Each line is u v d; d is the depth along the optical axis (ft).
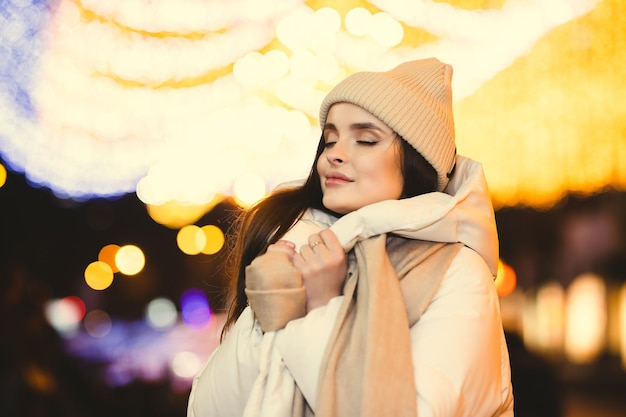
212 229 58.03
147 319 62.13
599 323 50.31
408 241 6.75
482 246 6.73
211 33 26.96
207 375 6.65
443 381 5.76
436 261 6.48
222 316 9.99
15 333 12.68
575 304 54.85
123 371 24.14
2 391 12.51
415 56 22.99
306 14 23.12
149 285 65.21
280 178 32.99
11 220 54.08
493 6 21.57
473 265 6.53
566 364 40.47
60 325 46.62
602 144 27.71
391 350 5.79
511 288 50.14
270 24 25.88
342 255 6.48
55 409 13.01
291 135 30.30
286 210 7.44
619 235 54.65
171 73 28.58
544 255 59.67
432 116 6.85
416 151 6.84
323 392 5.74
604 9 21.13
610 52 22.29
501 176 32.60
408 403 5.60
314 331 6.07
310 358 5.99
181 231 58.08
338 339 5.96
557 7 21.13
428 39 22.77
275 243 6.94
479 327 6.16
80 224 61.52
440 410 5.64
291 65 23.76
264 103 29.63
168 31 27.04
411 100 6.75
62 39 27.99
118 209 64.90
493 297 6.48
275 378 6.08
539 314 54.54
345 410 5.74
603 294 54.19
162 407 19.99
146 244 67.05
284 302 6.23
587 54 22.61
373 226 6.47
